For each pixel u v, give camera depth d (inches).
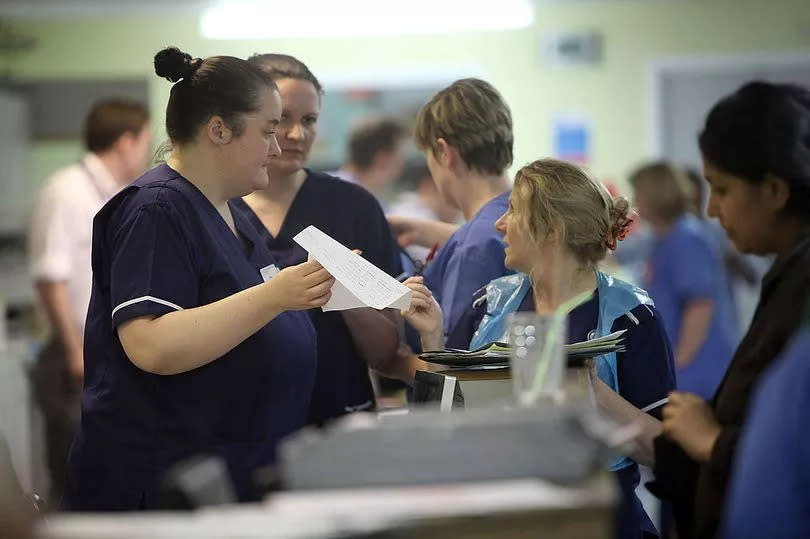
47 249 482.0
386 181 615.8
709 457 182.9
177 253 226.8
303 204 296.4
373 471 142.2
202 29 834.8
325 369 291.4
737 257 599.5
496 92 295.7
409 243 336.8
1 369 499.5
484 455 142.3
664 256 487.5
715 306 486.6
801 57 813.2
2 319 526.6
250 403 233.0
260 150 237.6
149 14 829.2
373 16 826.8
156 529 128.6
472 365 212.5
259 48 841.5
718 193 189.3
